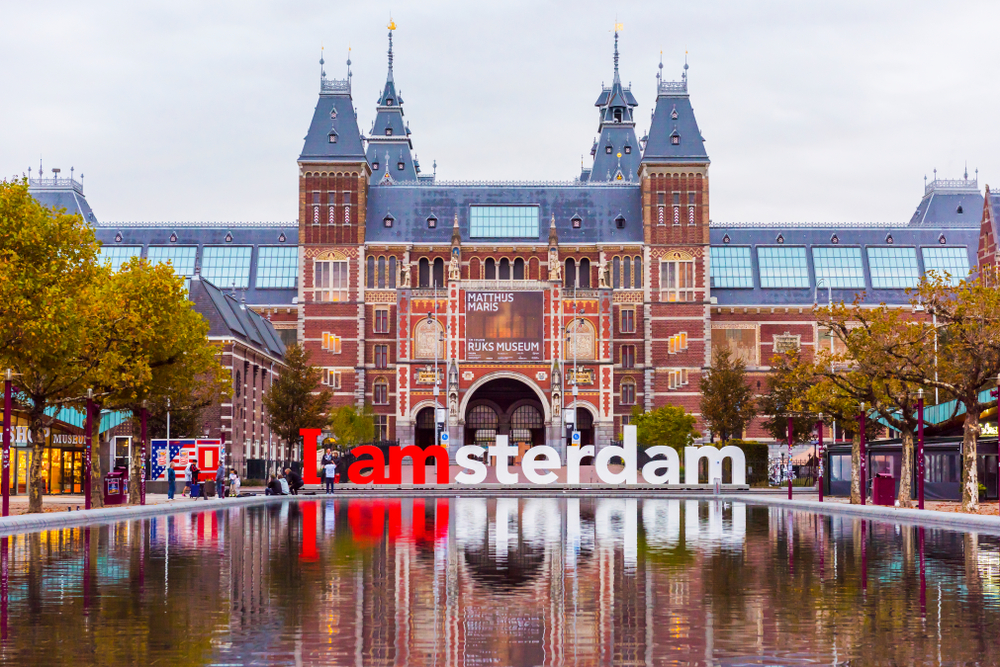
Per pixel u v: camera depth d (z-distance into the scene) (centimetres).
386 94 17188
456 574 2339
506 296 11262
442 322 11331
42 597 1973
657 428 10131
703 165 12162
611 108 16900
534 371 11200
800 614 1769
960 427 6612
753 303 12444
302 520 4466
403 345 11294
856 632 1596
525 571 2400
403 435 11231
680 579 2252
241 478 10012
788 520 4506
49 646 1488
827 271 12650
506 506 5903
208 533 3647
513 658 1415
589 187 12656
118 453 8788
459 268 11812
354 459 10112
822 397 5934
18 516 4119
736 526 4056
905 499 5438
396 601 1925
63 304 4397
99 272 5519
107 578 2266
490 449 8231
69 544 3162
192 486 6569
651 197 12169
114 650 1462
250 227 13525
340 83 12306
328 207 12069
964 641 1523
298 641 1531
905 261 12706
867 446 7812
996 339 4834
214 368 6241
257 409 10856
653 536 3484
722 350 10419
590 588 2105
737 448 8219
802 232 12912
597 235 12319
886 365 5388
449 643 1516
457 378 11131
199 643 1513
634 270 12225
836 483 7894
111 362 5062
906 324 5412
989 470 6869
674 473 8244
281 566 2506
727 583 2184
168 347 5534
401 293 11338
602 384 11288
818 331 12388
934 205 13625
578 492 7894
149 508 5053
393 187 12600
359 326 11962
